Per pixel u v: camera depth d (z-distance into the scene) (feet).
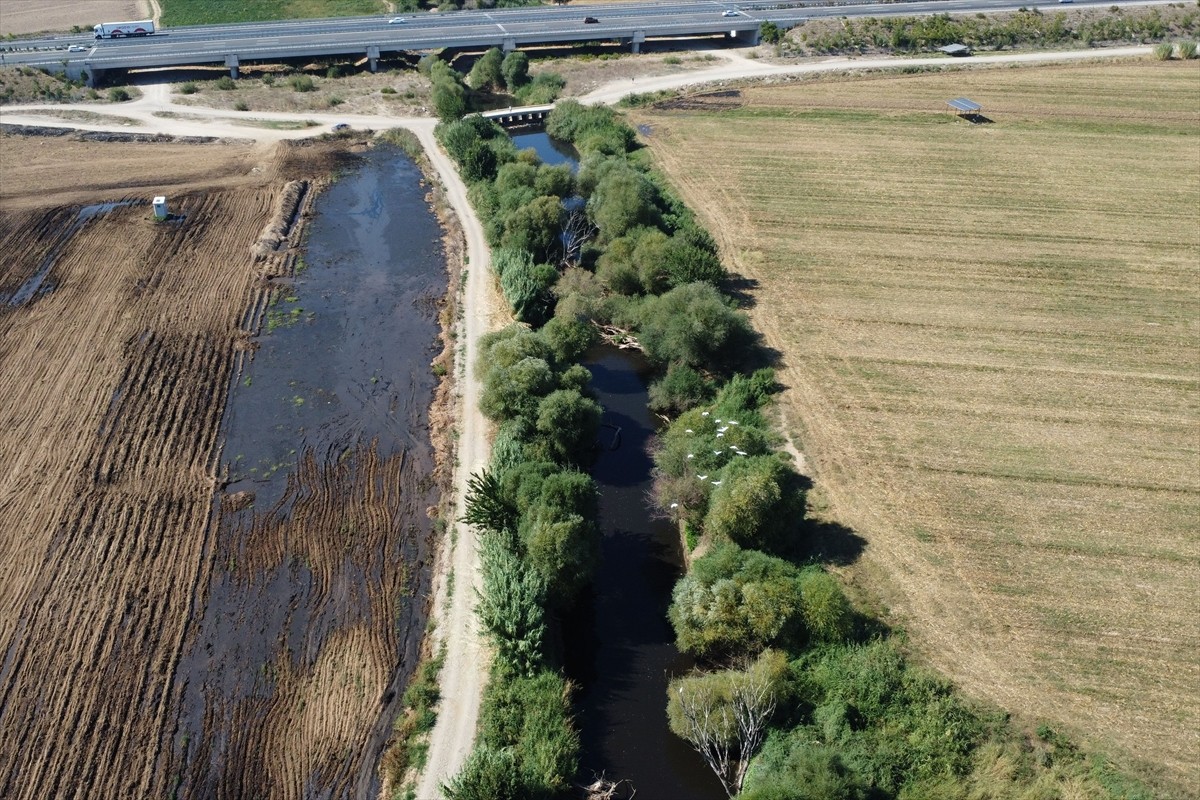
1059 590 127.95
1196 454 154.81
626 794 107.55
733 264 217.77
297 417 171.01
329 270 224.53
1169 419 163.43
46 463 155.74
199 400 174.81
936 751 105.81
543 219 219.00
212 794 105.70
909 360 180.86
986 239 229.45
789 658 117.39
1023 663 116.98
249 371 184.44
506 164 260.21
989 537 137.39
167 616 128.67
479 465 157.48
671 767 110.73
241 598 131.95
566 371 167.32
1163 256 220.64
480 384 178.91
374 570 137.18
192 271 219.82
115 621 127.24
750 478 129.90
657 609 133.08
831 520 140.87
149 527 143.84
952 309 198.59
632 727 115.75
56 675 118.93
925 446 156.87
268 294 211.82
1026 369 177.78
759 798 95.86
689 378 172.24
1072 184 260.01
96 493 149.89
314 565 138.00
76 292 208.54
